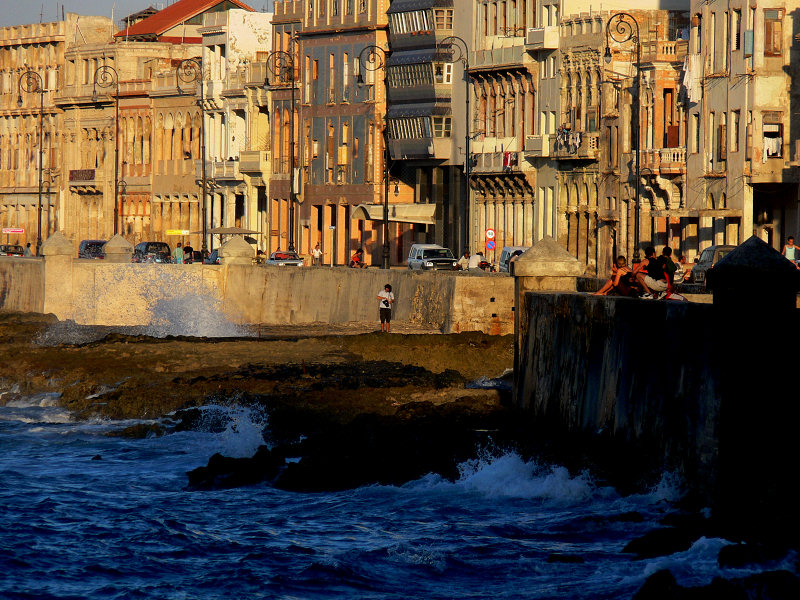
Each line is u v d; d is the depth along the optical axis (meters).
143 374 172.88
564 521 99.06
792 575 76.88
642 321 105.44
